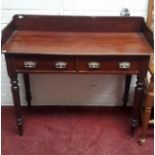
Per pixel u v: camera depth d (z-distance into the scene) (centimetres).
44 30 183
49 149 177
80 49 153
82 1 184
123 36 177
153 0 178
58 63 155
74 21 180
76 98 221
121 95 218
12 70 159
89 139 186
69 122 204
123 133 192
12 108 220
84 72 158
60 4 185
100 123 203
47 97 221
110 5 186
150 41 160
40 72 159
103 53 147
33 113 214
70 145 180
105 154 172
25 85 207
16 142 183
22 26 182
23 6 186
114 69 157
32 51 150
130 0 184
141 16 184
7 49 152
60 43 162
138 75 160
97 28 183
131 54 147
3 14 187
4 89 215
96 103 222
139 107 182
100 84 214
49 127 198
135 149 177
